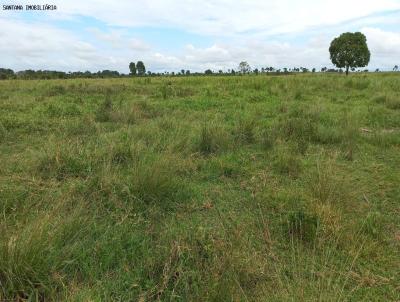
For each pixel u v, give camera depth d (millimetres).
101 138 6039
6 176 4527
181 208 3951
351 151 5898
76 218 3240
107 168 4316
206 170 5078
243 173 5047
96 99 12078
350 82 16422
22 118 8016
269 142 6195
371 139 6773
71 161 4750
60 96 13039
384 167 5383
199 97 12648
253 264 2922
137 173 4172
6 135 6590
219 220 3707
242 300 2578
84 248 3004
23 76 37250
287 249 3285
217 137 6082
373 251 3230
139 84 20078
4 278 2521
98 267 2854
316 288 2652
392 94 12031
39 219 3033
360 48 33719
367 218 3645
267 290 2699
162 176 4113
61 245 2918
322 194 3951
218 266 2738
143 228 3486
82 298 2410
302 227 3418
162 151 5227
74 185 4078
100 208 3699
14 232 2881
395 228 3684
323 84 16312
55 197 3779
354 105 10969
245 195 4359
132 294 2615
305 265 3043
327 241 3332
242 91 14242
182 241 3066
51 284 2582
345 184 4371
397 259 3191
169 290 2648
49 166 4641
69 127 6996
